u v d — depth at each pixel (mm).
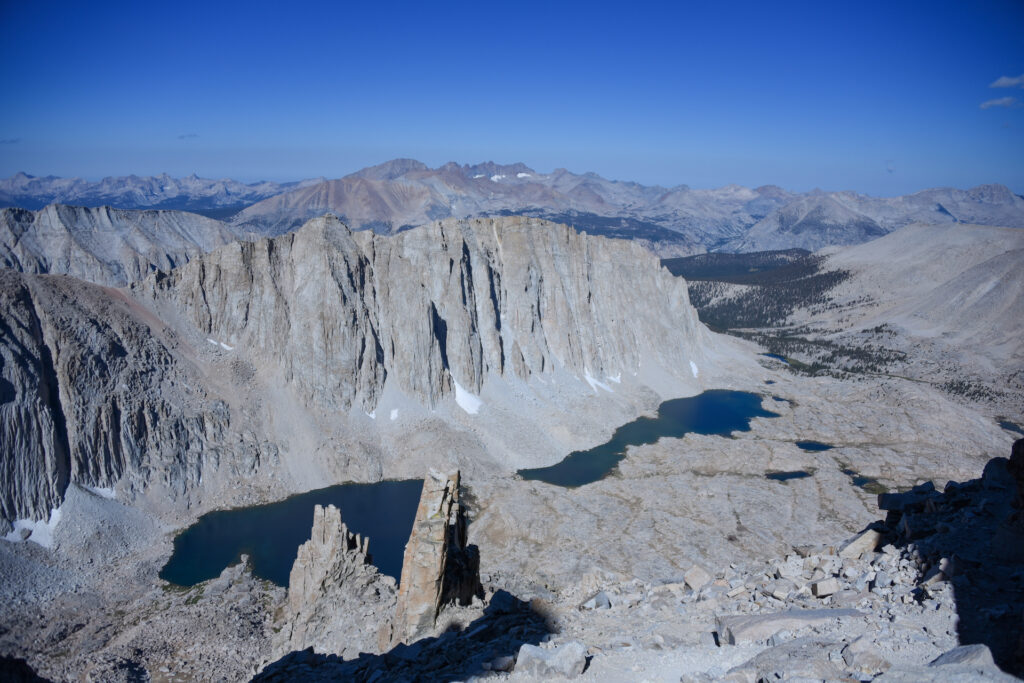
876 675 22000
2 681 34000
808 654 24688
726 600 36438
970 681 20328
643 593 42531
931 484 44969
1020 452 32938
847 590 32375
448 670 30109
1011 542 30719
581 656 26828
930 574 30031
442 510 44156
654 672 26109
